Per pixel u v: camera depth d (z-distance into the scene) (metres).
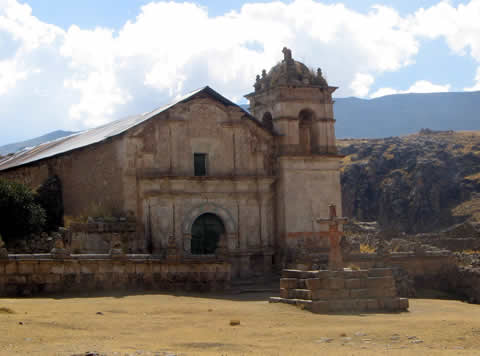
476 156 110.44
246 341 20.56
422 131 134.50
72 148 48.81
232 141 48.00
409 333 21.80
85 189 48.50
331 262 29.59
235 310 27.70
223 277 38.00
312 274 28.80
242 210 47.56
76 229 41.31
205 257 37.59
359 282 28.92
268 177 48.12
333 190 49.75
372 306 28.77
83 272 34.00
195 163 46.84
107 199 46.28
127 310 26.81
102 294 33.50
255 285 43.34
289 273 30.34
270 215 48.97
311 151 50.78
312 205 48.97
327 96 50.69
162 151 45.59
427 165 108.50
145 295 33.09
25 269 32.50
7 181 45.56
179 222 45.22
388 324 23.95
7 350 17.38
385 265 44.56
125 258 35.19
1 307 24.34
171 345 19.36
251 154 48.47
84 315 24.48
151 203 44.44
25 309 25.33
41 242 43.25
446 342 20.30
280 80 49.28
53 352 17.19
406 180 108.31
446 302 38.16
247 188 47.88
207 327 23.20
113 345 18.80
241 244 47.22
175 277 36.72
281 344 20.14
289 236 48.00
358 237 57.34
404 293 42.81
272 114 50.16
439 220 102.81
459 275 45.94
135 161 44.72
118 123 54.94
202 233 46.44
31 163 53.09
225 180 47.03
